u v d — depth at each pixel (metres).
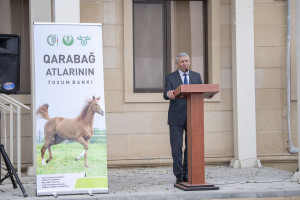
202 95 6.55
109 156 9.51
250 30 9.61
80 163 6.42
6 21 9.28
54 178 6.35
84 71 6.45
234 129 9.70
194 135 6.59
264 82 9.90
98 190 6.44
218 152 9.78
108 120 9.54
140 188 6.96
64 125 6.39
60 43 6.41
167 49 9.90
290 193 6.63
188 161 6.75
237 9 9.59
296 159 9.89
